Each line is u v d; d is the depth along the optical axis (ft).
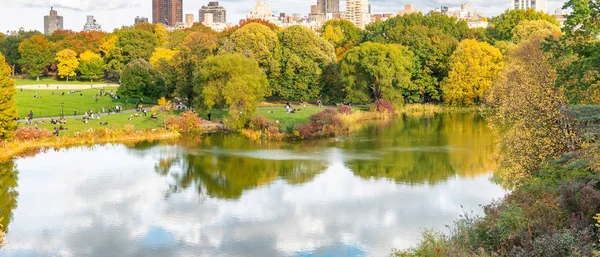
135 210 151.33
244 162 211.20
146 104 375.04
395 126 303.27
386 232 131.75
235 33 384.06
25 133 237.66
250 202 158.20
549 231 79.30
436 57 389.60
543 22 388.16
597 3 122.31
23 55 593.01
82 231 134.92
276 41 382.01
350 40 523.29
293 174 191.31
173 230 135.64
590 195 88.43
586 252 71.10
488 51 362.74
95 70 553.64
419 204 152.56
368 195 162.81
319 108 357.61
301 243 126.31
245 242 127.44
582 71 116.67
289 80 368.68
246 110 284.82
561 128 127.65
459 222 108.88
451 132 278.05
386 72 348.38
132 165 205.98
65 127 266.57
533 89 135.13
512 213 90.89
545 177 118.11
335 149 236.02
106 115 314.35
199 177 188.24
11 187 173.88
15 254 120.47
